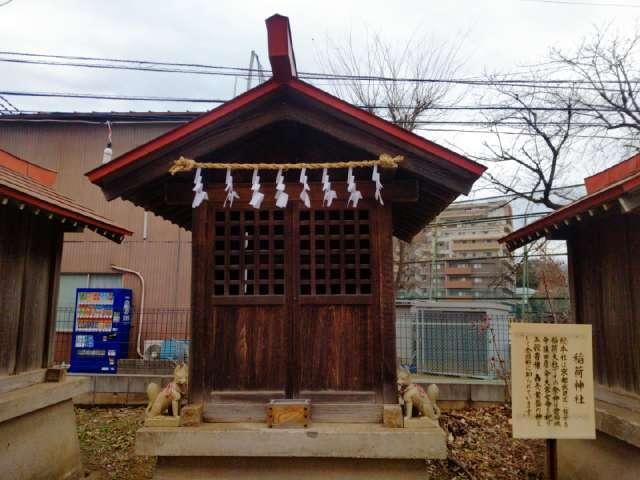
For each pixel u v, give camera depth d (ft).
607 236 17.40
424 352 36.99
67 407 20.35
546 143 46.91
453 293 108.58
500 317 36.14
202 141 14.26
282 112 14.16
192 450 13.07
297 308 14.66
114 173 14.03
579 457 18.83
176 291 41.93
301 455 13.00
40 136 44.01
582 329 15.48
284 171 15.26
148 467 21.98
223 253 15.07
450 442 25.29
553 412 15.17
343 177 15.26
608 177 20.42
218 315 14.74
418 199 15.76
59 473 19.30
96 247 42.70
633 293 15.81
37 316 19.45
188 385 14.30
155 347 38.86
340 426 13.57
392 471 13.56
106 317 36.40
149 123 43.65
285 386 14.29
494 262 96.32
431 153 13.60
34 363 19.25
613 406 16.67
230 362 14.51
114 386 31.83
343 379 14.33
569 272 20.10
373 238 14.88
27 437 17.43
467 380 32.89
